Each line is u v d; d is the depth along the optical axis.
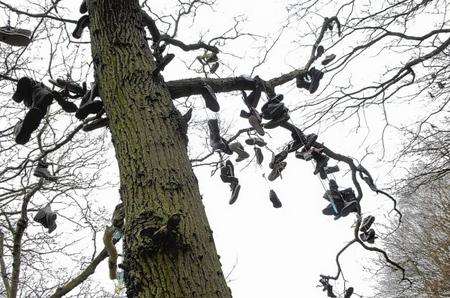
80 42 4.15
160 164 1.96
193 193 1.96
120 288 3.14
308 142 3.58
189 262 1.70
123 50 2.40
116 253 2.48
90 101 2.53
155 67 2.42
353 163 3.83
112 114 2.22
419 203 13.76
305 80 3.62
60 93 2.77
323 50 3.78
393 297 15.65
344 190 3.96
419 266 13.72
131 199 1.91
